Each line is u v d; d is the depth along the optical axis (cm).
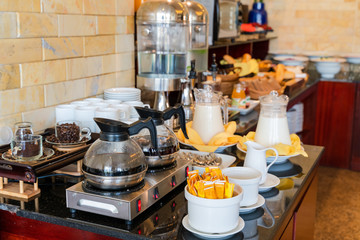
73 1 183
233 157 166
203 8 265
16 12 154
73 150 144
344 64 484
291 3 502
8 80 154
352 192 381
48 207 126
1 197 132
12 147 133
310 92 399
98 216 121
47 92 174
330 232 303
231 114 243
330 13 488
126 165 116
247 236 113
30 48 163
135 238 111
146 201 120
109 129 117
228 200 108
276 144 171
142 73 232
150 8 224
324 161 459
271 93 174
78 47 189
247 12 445
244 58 355
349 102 437
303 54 482
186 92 216
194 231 110
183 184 145
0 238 135
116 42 217
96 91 205
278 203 135
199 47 264
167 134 136
